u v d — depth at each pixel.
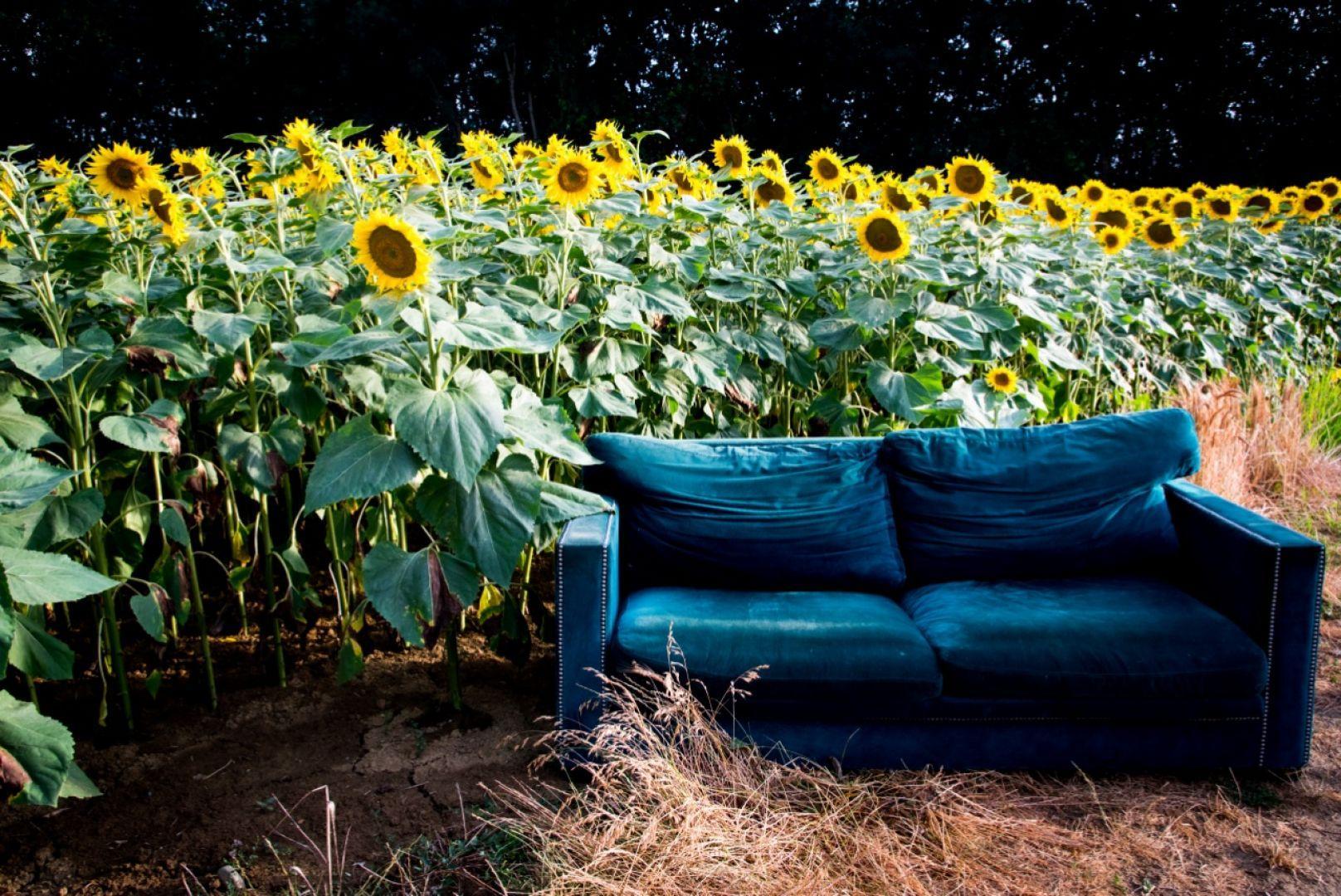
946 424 4.32
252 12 17.31
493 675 3.50
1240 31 18.27
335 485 2.62
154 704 3.29
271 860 2.54
